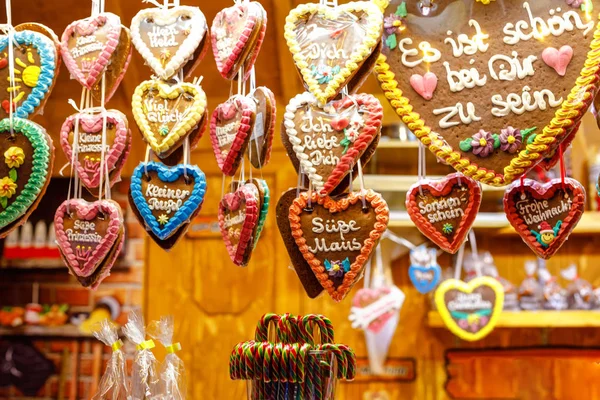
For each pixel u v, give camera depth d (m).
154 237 1.33
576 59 1.21
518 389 2.31
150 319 2.36
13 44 1.34
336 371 1.26
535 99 1.22
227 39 1.31
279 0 1.99
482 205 2.24
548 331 2.33
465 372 2.33
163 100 1.32
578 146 2.25
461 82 1.24
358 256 1.26
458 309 2.13
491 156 1.23
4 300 2.43
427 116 1.25
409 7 1.27
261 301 2.34
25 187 1.31
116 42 1.33
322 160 1.26
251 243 1.30
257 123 1.29
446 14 1.26
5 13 2.04
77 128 1.33
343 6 1.28
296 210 1.28
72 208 1.33
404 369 2.34
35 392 2.38
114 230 1.31
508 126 1.23
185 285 2.37
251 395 1.27
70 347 2.39
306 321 1.30
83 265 1.32
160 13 1.34
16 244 2.41
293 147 1.28
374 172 2.30
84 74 1.33
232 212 1.30
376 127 1.25
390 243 2.32
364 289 2.23
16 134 1.32
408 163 2.29
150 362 1.39
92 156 1.33
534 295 2.18
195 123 1.30
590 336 2.30
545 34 1.22
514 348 2.33
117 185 2.37
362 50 1.24
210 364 2.34
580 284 2.18
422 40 1.26
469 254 2.35
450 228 1.29
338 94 1.29
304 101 1.28
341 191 1.29
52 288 2.42
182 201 1.31
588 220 2.14
